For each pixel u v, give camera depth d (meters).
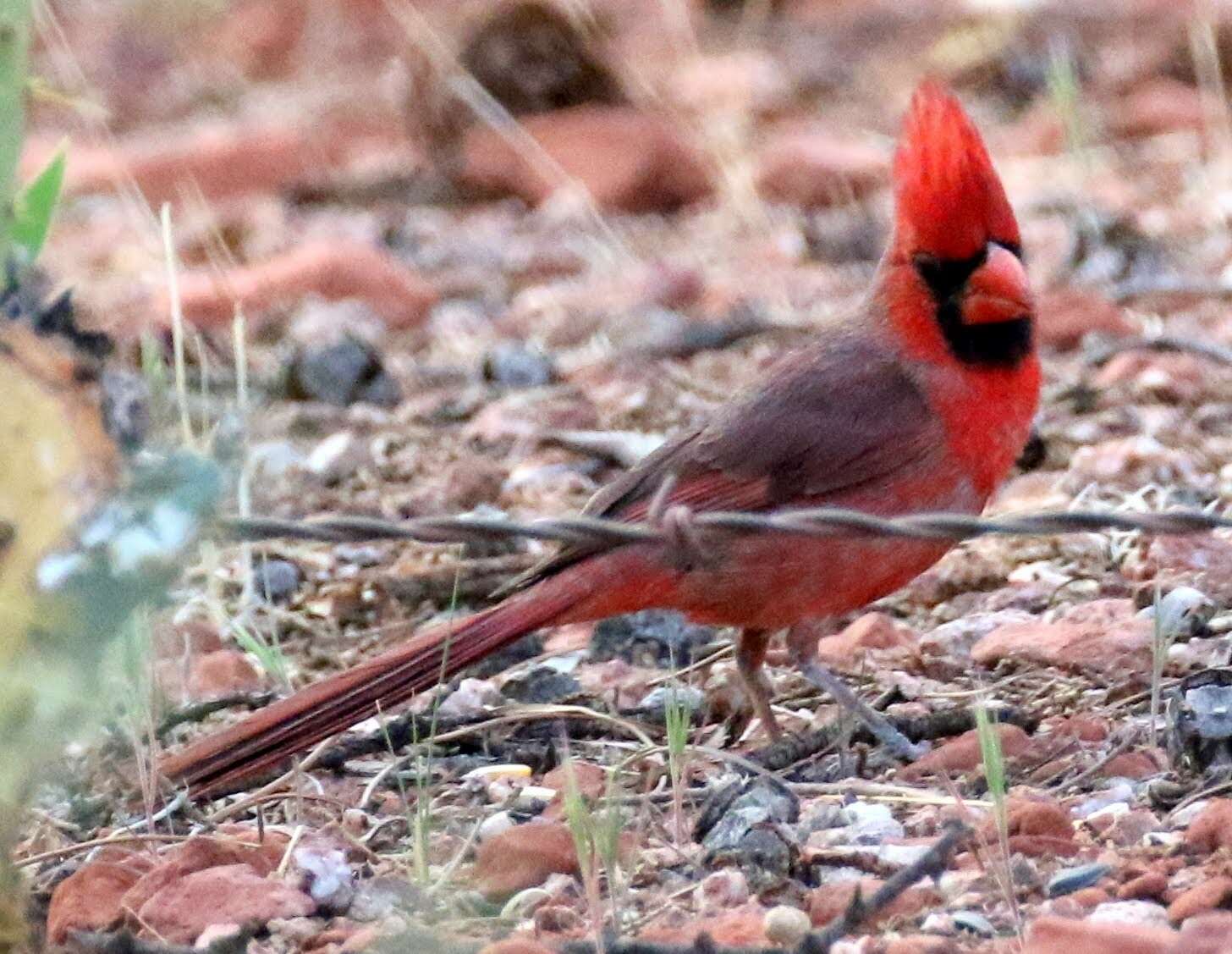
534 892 7.20
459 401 14.45
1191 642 9.55
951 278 9.15
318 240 18.72
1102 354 14.34
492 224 19.30
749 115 21.34
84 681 5.66
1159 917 6.70
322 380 14.52
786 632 9.57
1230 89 20.84
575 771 8.36
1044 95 21.72
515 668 10.21
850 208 18.80
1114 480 12.07
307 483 12.91
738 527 7.13
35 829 8.12
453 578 11.30
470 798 8.42
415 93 20.41
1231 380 13.82
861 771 8.62
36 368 5.75
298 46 25.20
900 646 10.20
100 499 5.74
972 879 7.08
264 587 11.40
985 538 11.30
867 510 9.16
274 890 7.19
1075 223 16.81
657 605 9.00
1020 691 9.36
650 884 7.34
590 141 19.84
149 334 11.43
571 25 20.30
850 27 24.27
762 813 7.64
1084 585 10.74
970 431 9.22
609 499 9.51
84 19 25.67
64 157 7.09
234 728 8.18
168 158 20.52
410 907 7.15
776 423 9.16
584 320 16.12
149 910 7.12
